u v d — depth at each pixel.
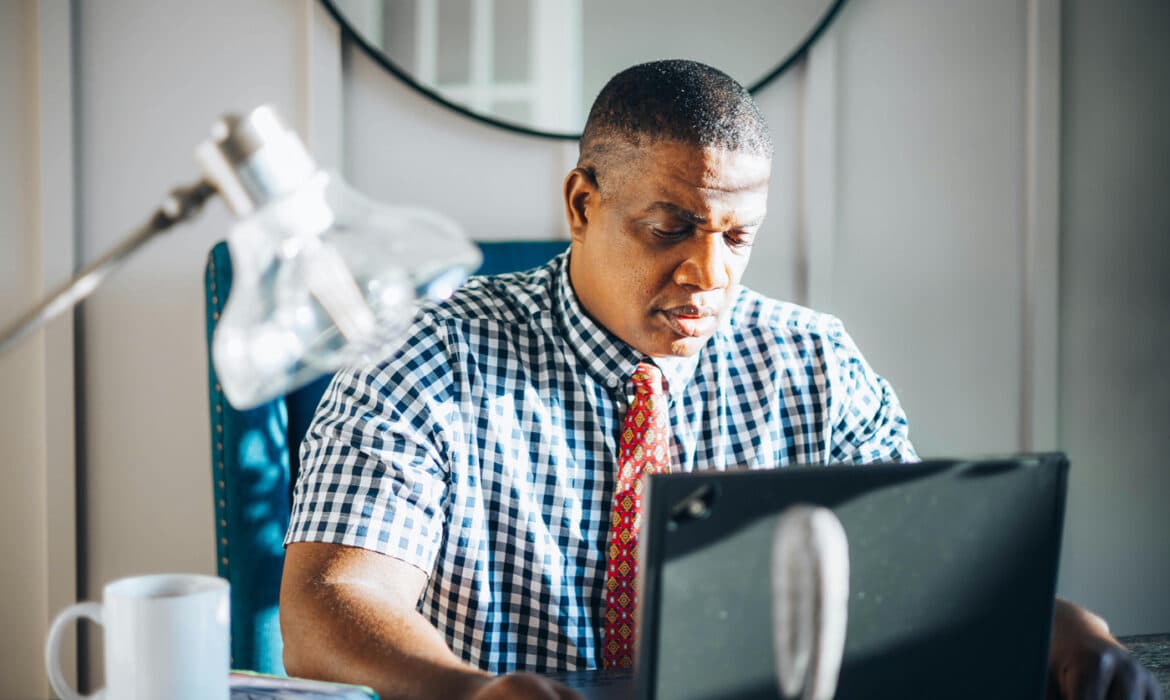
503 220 1.61
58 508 1.50
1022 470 0.64
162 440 1.54
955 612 0.63
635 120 1.02
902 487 0.61
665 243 1.04
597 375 1.13
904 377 1.73
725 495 0.57
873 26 1.69
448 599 1.08
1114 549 1.81
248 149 0.52
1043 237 1.74
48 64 1.47
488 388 1.12
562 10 1.59
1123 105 1.78
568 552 1.10
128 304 1.52
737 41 1.62
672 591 0.57
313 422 1.09
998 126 1.74
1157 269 1.80
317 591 0.90
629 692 0.81
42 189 1.47
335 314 0.58
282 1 1.53
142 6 1.51
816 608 0.59
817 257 1.68
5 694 1.51
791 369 1.22
